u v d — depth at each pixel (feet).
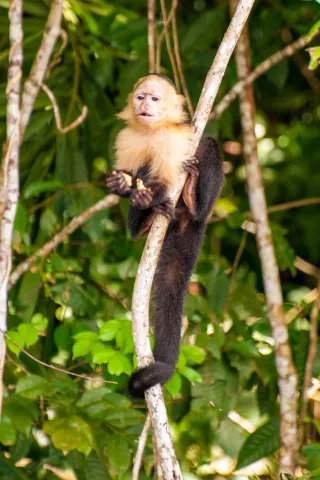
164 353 31.30
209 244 43.29
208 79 28.50
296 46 38.83
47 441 38.24
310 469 32.24
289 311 41.47
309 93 47.88
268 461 40.09
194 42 40.01
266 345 40.14
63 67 39.86
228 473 40.34
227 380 38.01
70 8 39.65
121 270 41.04
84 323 37.40
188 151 29.78
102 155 40.57
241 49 39.45
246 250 45.91
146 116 30.30
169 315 32.07
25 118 33.65
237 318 39.70
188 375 32.89
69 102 39.73
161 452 26.99
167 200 28.91
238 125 47.19
